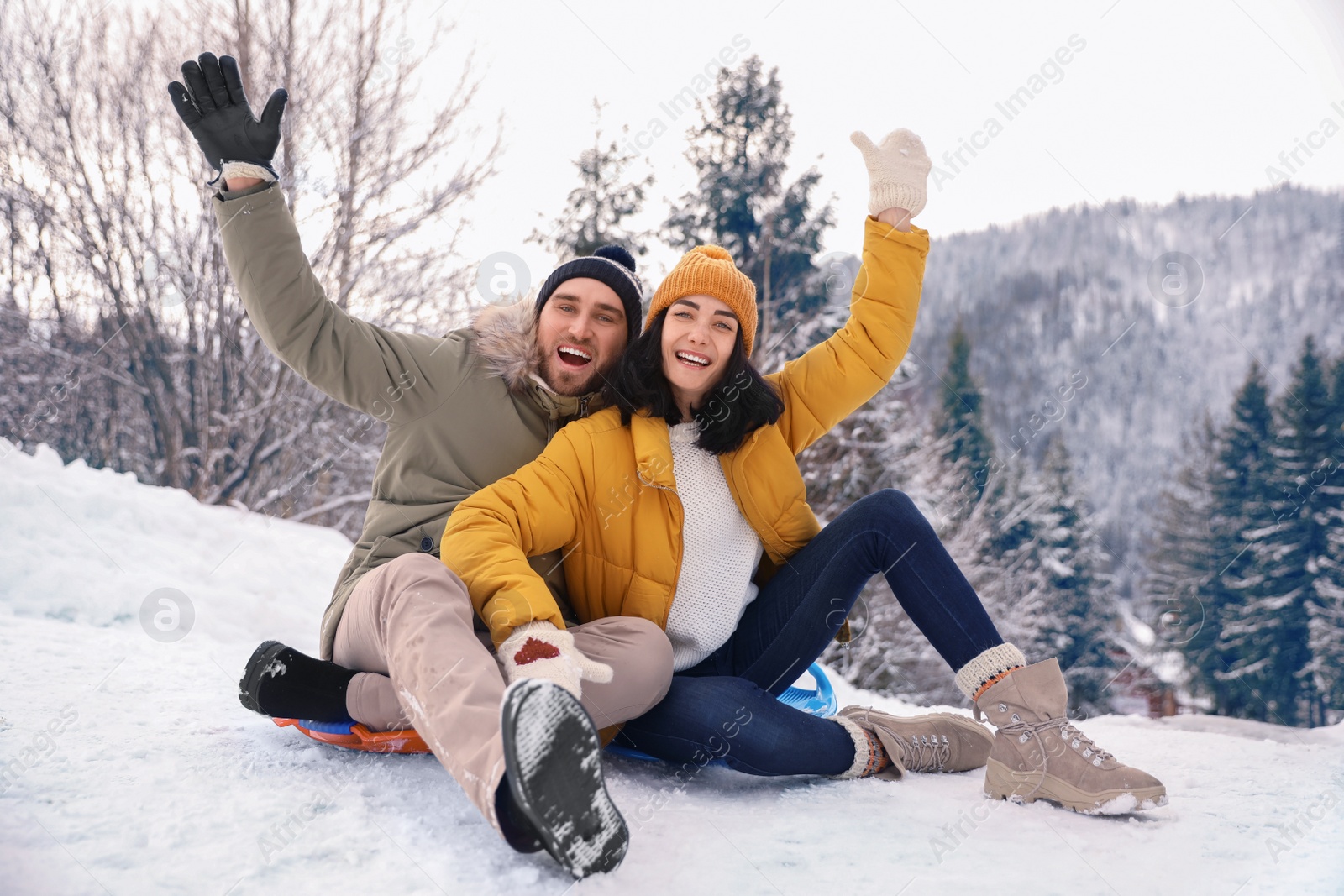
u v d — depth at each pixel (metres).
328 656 1.53
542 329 1.75
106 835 1.00
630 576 1.58
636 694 1.35
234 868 0.94
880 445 7.91
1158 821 1.24
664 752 1.47
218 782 1.21
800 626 1.55
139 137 8.20
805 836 1.14
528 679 0.94
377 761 1.36
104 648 2.10
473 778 0.99
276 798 1.16
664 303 1.66
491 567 1.34
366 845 1.02
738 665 1.64
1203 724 2.23
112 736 1.39
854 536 1.50
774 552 1.67
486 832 1.08
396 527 1.57
